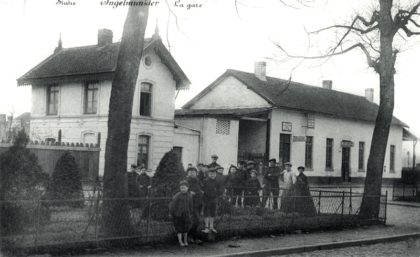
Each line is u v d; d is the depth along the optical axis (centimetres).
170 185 1358
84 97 3269
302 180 1666
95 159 2714
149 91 3253
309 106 4100
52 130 3431
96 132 3177
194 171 1264
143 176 1702
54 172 1495
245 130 3984
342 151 4522
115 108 1196
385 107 1847
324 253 1234
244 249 1167
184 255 1065
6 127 3741
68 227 1119
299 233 1481
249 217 1436
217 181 1329
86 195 1591
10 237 991
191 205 1182
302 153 4094
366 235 1494
